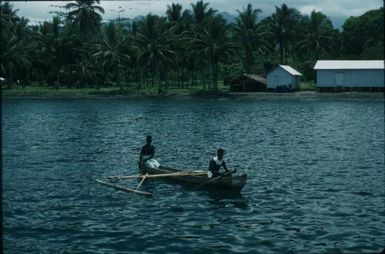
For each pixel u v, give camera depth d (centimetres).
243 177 1912
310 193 1922
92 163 2666
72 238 1425
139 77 10019
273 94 7894
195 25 9394
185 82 11131
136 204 1786
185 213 1667
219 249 1327
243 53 10525
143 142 3497
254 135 3819
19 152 3050
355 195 1881
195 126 4472
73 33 9500
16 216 1634
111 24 9000
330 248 1320
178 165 2636
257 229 1491
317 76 7988
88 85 10106
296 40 9988
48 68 10219
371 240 1375
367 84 7812
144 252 1313
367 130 4044
